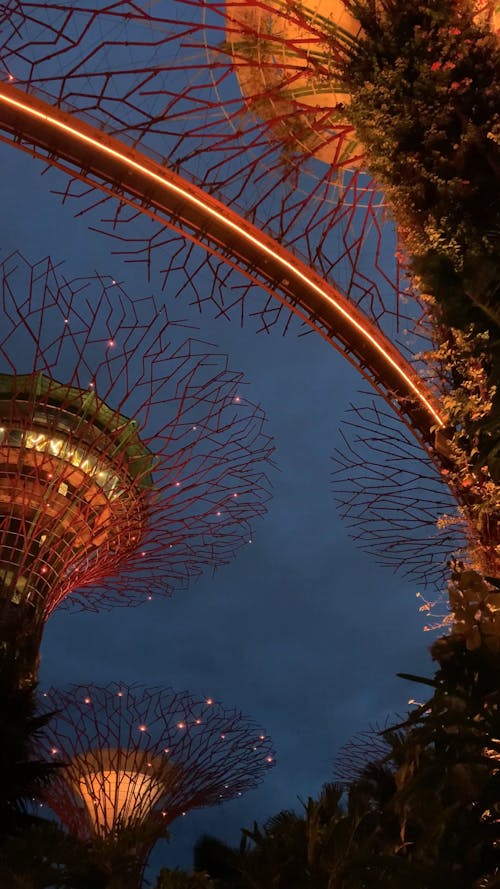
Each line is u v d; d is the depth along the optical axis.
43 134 11.77
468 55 6.14
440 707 2.02
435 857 1.92
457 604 2.17
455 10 6.45
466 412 4.30
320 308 13.18
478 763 1.95
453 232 5.03
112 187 12.34
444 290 2.63
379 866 2.14
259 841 4.02
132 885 7.60
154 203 12.41
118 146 11.73
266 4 11.20
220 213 12.36
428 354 5.38
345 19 9.75
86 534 27.14
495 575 6.62
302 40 9.93
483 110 5.76
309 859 3.55
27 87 11.33
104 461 25.80
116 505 25.91
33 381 22.72
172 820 22.19
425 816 1.98
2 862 5.20
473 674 2.06
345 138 12.08
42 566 26.44
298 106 12.18
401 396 11.98
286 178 12.45
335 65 8.34
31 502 27.86
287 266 12.77
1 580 24.48
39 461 28.06
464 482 4.77
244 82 12.34
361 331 12.68
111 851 7.62
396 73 6.36
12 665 6.83
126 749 22.41
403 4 6.86
